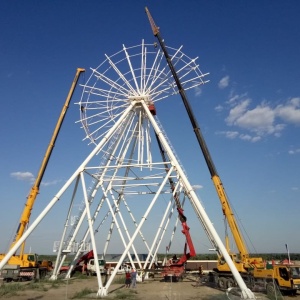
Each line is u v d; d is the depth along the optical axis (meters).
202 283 33.84
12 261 37.56
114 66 34.16
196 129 31.20
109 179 31.34
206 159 30.41
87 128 32.66
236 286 27.58
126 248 25.67
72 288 29.92
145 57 34.31
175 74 32.75
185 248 36.19
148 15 35.56
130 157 35.25
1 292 26.17
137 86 33.56
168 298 23.14
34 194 38.38
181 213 36.69
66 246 37.06
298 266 25.00
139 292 26.64
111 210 32.94
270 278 25.11
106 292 24.39
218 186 29.48
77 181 33.44
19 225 37.00
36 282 34.53
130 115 33.38
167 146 29.00
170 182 34.69
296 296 24.52
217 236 25.22
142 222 26.05
